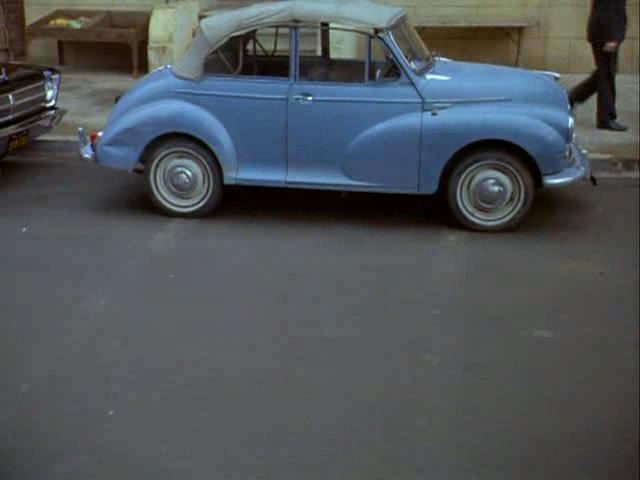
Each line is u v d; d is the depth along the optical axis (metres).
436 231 7.34
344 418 4.40
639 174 9.09
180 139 7.36
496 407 4.52
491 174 7.20
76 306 5.56
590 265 6.63
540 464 4.04
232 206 7.79
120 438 4.16
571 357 5.09
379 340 5.29
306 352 5.11
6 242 6.15
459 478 3.93
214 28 7.26
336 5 7.25
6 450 4.01
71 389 4.57
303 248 6.88
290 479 3.89
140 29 12.77
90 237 6.77
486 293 6.08
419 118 7.14
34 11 12.95
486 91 7.19
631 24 12.84
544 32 13.11
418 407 4.52
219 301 5.80
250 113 7.29
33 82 7.71
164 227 7.23
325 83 7.21
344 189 7.36
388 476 3.94
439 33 13.23
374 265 6.55
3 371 4.70
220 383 4.71
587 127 10.35
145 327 5.35
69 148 8.49
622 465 4.02
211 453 4.07
